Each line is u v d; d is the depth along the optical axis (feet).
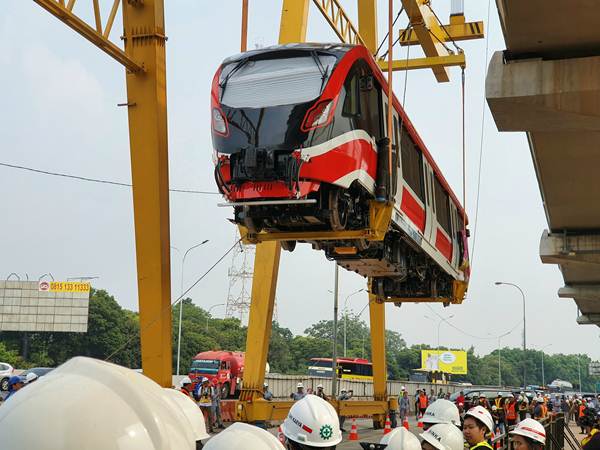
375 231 47.67
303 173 42.37
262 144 42.75
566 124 60.59
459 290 88.28
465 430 21.48
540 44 56.08
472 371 581.12
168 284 50.78
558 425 60.49
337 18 76.28
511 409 90.79
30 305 246.47
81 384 5.04
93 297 264.31
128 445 4.83
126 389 5.08
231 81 45.29
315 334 527.81
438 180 72.23
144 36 51.47
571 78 56.80
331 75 44.06
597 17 50.65
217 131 44.32
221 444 9.87
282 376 150.10
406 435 17.26
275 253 65.77
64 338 258.16
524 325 234.38
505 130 62.90
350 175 44.16
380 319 105.29
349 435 95.30
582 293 165.27
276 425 83.20
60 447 4.72
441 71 99.96
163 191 51.16
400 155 55.01
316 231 47.88
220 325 331.57
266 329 64.95
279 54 45.80
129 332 265.54
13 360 229.04
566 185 87.15
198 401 77.82
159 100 51.26
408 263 65.16
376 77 49.78
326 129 43.06
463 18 109.81
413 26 93.76
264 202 42.34
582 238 113.80
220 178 43.80
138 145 50.88
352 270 60.59
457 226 83.71
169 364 49.96
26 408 4.89
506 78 58.03
